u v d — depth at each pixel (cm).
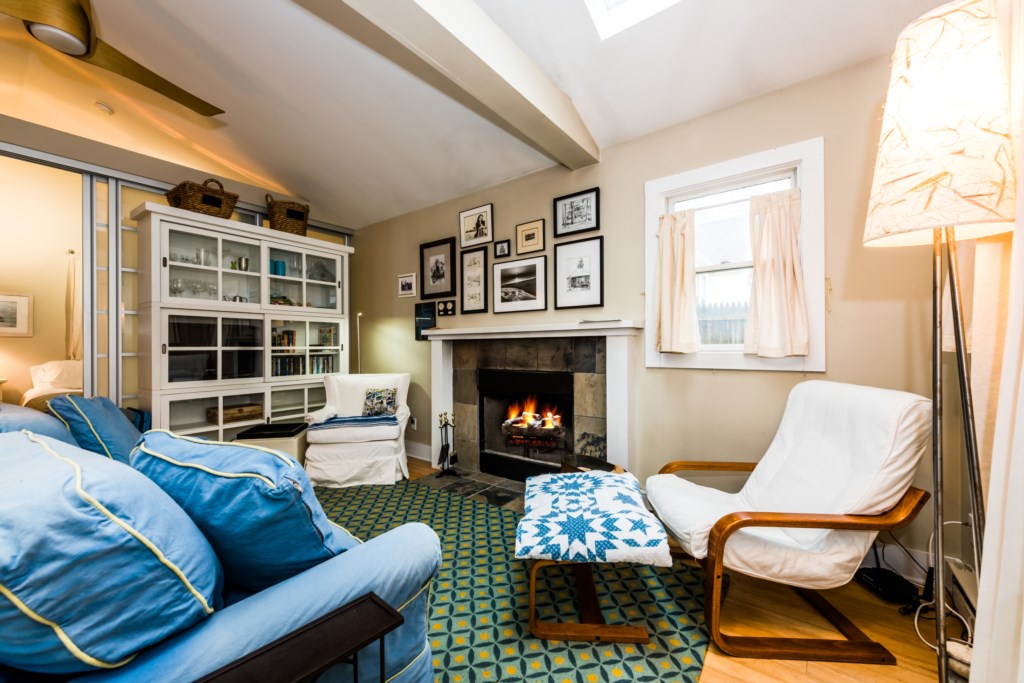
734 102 221
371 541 98
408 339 398
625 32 197
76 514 59
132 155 317
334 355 410
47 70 262
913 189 107
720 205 236
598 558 137
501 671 131
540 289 302
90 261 300
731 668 131
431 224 378
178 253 313
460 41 170
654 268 248
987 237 120
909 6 165
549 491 176
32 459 76
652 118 241
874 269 185
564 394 294
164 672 62
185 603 68
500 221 328
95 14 234
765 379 215
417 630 100
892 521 130
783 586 176
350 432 307
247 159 354
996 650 87
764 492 174
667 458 247
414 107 269
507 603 165
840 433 159
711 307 239
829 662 133
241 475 80
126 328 315
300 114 293
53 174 306
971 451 112
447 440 348
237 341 340
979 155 101
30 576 54
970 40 103
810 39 185
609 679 128
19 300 310
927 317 174
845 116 191
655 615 158
